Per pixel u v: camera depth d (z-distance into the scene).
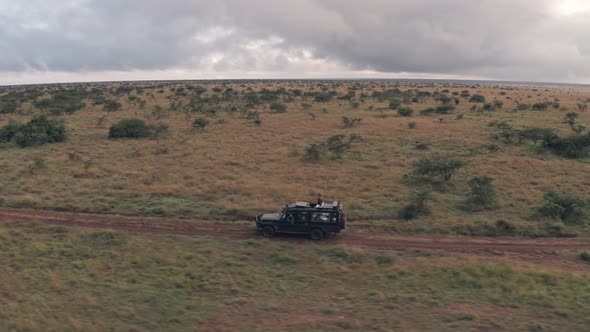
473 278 18.27
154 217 26.25
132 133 51.12
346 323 14.73
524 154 41.94
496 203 27.92
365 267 19.72
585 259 20.84
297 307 16.11
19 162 38.78
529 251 21.81
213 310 15.84
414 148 45.25
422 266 19.55
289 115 69.19
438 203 28.34
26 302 15.72
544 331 14.21
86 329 14.05
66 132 52.62
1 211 26.77
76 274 18.48
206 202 28.45
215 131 54.56
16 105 77.69
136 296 16.70
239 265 19.89
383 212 27.00
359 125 58.41
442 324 14.71
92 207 27.28
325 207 23.50
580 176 33.97
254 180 33.09
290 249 21.86
